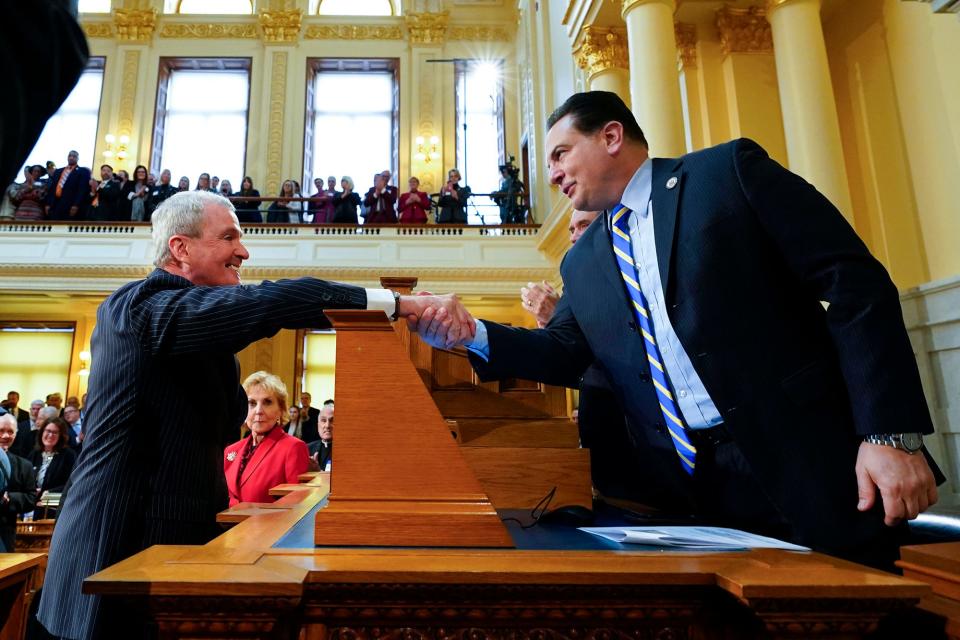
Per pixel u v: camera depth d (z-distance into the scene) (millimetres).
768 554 731
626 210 1358
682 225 1194
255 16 12195
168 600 587
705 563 684
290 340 10539
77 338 10570
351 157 12055
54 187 9844
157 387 1202
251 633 597
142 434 1197
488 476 1145
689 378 1212
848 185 4383
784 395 1083
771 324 1120
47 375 10531
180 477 1211
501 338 1259
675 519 1133
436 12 12258
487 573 634
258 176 11461
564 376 1372
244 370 10359
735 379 1107
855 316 1007
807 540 1021
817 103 4078
